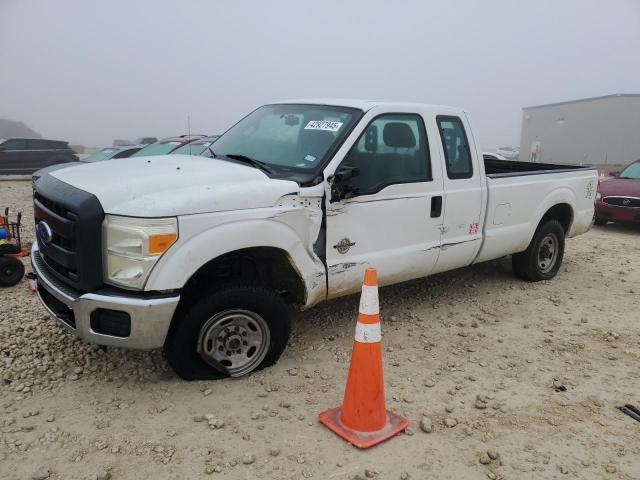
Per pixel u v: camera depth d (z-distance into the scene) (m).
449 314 5.43
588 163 45.41
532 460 3.20
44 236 3.76
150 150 11.63
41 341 4.38
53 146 22.89
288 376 4.02
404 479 2.98
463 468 3.10
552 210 6.50
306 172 4.13
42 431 3.27
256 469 3.02
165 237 3.36
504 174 5.71
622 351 4.72
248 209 3.69
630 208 10.20
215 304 3.67
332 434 3.35
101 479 2.86
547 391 4.00
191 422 3.42
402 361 4.38
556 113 48.09
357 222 4.33
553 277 6.83
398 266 4.68
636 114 42.56
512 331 5.08
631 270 7.38
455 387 3.98
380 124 4.52
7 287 5.77
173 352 3.70
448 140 5.09
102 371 3.98
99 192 3.43
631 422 3.63
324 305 5.41
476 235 5.39
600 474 3.11
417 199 4.73
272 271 4.22
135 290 3.39
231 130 5.23
